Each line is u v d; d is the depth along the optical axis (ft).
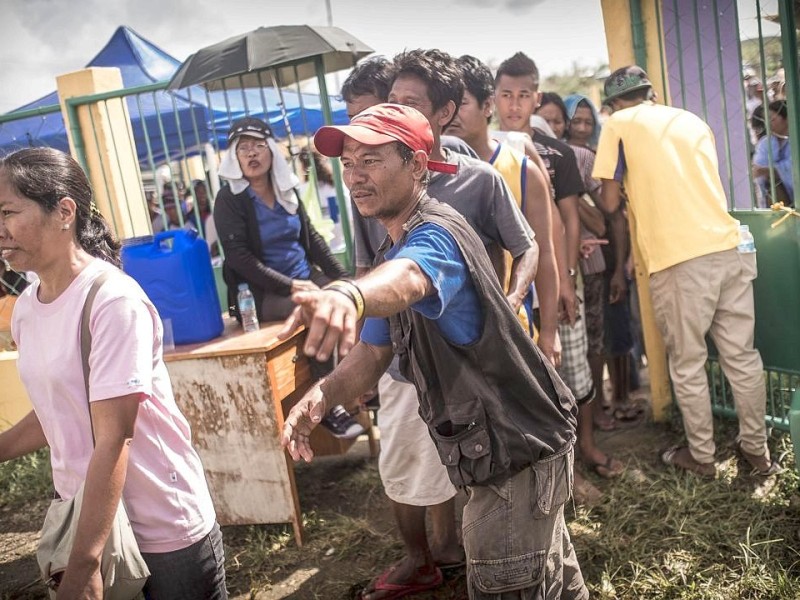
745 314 10.98
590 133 15.90
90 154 17.10
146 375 5.74
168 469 6.27
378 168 5.96
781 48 10.51
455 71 8.34
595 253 13.29
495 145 9.69
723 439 12.55
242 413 10.64
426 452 8.93
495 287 5.82
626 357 14.11
